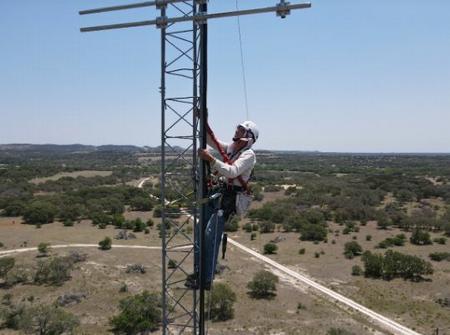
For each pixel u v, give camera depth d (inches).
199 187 385.4
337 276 2162.9
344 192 4549.7
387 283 2064.5
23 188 4613.7
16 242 2655.0
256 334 1444.4
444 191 4633.4
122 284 1927.9
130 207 4077.3
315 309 1700.3
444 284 2037.4
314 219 3447.3
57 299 1706.4
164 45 435.8
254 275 2132.1
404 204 4288.9
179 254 2389.3
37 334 1374.3
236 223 3245.6
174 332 1414.9
